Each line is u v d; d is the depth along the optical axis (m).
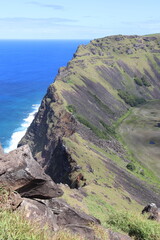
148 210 25.34
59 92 178.25
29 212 11.24
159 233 17.53
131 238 16.78
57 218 13.37
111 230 15.87
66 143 97.19
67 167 83.44
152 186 106.94
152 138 171.12
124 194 74.44
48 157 116.38
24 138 155.38
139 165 134.38
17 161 11.87
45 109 167.00
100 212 29.55
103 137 156.50
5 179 11.45
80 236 11.88
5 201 10.72
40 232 9.41
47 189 12.53
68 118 136.88
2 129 173.38
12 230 8.64
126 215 19.16
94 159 96.38
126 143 164.62
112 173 92.56
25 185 11.88
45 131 140.75
